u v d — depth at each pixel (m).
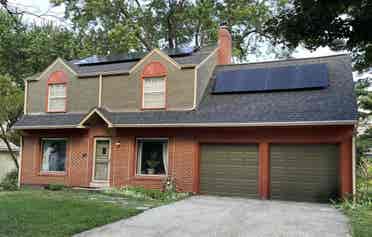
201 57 16.72
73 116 17.20
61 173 17.06
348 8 7.60
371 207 11.59
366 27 7.87
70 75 17.86
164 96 15.95
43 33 25.94
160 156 15.71
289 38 8.59
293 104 14.03
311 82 14.74
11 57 24.02
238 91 15.73
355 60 12.40
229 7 27.52
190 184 14.93
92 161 16.45
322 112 13.09
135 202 12.29
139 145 16.06
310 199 13.40
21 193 13.75
